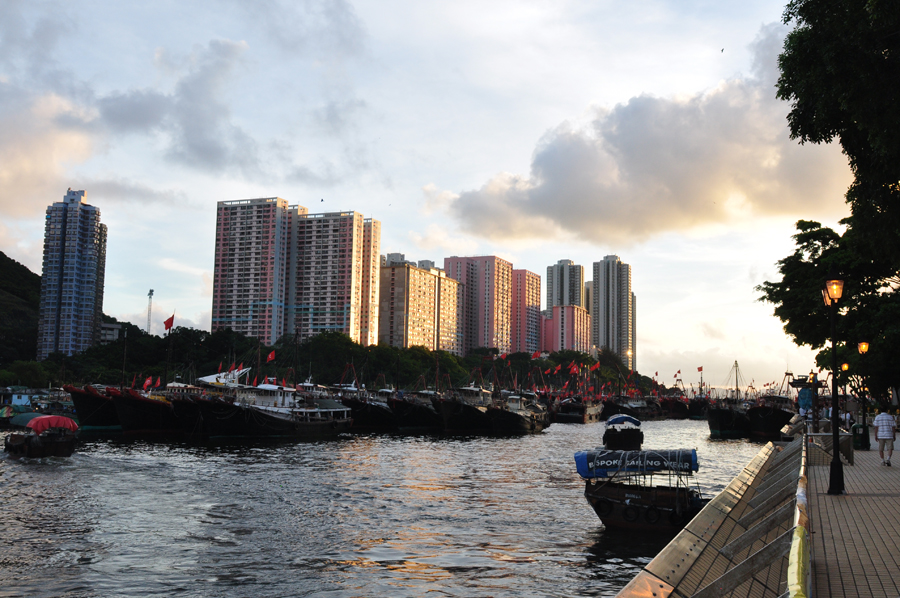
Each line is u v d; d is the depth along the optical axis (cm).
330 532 3073
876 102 1712
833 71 1739
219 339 18038
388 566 2539
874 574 1220
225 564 2552
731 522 1630
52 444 5591
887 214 2025
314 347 17850
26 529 3081
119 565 2530
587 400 17400
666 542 2903
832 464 2195
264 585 2305
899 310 4316
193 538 2944
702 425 15775
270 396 8938
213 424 7762
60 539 2905
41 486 4234
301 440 8300
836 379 2230
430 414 10950
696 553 1302
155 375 15875
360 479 4772
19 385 14838
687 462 3081
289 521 3300
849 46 1728
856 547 1428
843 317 4984
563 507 3719
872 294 4797
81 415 8931
